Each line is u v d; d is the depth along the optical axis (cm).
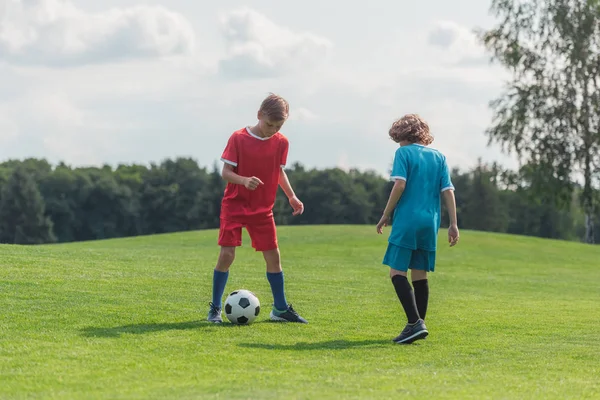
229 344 597
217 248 2430
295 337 653
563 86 3847
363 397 416
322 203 10306
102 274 1073
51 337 597
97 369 488
